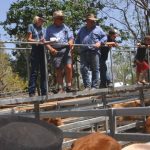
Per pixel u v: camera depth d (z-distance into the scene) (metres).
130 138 5.49
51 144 1.71
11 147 1.64
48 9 20.38
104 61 10.07
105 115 5.79
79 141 2.33
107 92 10.61
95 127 9.01
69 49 8.68
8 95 8.97
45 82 8.25
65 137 6.25
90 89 9.34
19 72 8.84
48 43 8.14
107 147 2.21
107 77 10.19
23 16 20.53
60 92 8.69
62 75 8.70
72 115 6.42
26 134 1.71
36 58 8.25
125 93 12.23
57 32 8.55
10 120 1.80
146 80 11.95
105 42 9.64
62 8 20.44
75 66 10.52
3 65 8.74
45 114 7.18
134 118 9.07
